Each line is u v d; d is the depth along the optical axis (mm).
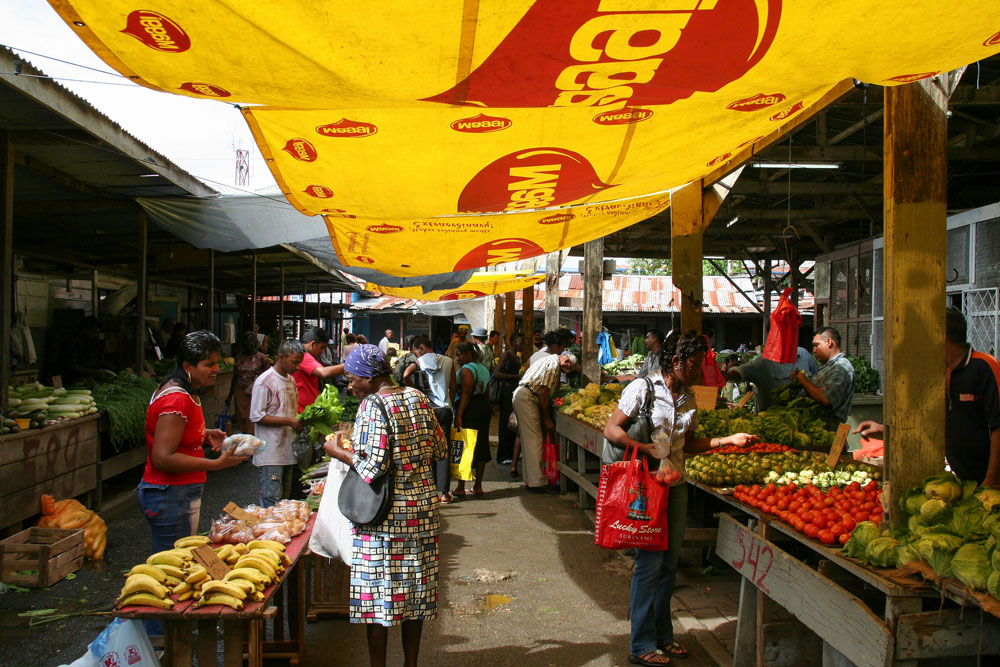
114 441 7141
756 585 3623
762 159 8930
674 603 4906
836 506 3447
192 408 3822
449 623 4578
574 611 4781
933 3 2283
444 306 24469
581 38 2445
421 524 3385
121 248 12336
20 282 11586
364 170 4457
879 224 12156
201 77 2766
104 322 12812
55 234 10703
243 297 24719
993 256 8648
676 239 7082
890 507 3123
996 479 3592
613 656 4066
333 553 3807
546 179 4750
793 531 3406
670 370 3818
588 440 7156
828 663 3105
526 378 8797
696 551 5723
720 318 29312
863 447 5227
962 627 2613
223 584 2904
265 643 3984
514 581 5391
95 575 5387
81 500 6875
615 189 5188
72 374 9422
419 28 2334
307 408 5434
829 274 13945
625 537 3732
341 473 3848
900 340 3119
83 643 4168
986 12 2340
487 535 6695
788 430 5605
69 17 2326
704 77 2895
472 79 2793
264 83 2820
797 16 2342
